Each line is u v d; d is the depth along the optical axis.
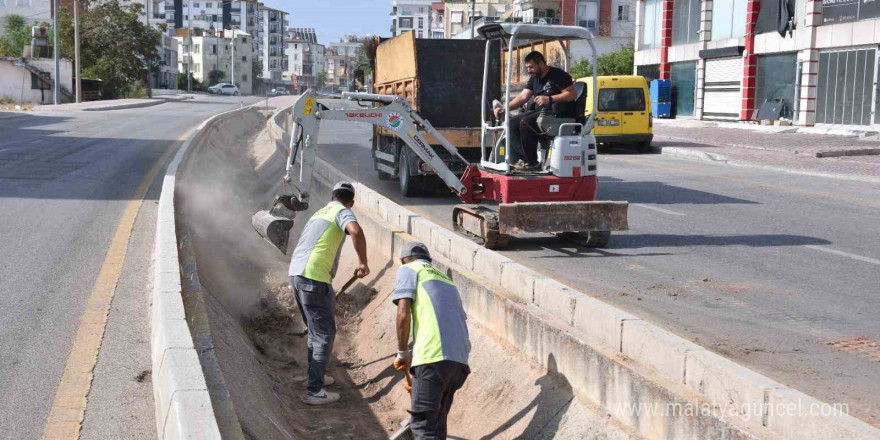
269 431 5.50
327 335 7.20
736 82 37.38
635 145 27.73
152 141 25.36
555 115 10.39
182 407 4.11
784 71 33.97
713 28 39.50
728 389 4.20
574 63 55.16
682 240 10.70
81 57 73.12
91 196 13.48
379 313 8.90
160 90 100.75
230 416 4.72
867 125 29.11
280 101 70.81
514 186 10.16
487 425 5.98
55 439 4.61
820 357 5.76
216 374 5.29
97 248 9.41
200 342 5.82
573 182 10.27
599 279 8.41
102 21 74.06
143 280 7.96
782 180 17.97
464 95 15.68
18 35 72.19
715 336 6.30
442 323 5.45
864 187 16.59
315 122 10.51
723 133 32.38
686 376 4.53
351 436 6.43
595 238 10.09
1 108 47.47
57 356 5.88
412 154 14.90
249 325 9.29
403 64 15.95
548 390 5.65
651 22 45.84
